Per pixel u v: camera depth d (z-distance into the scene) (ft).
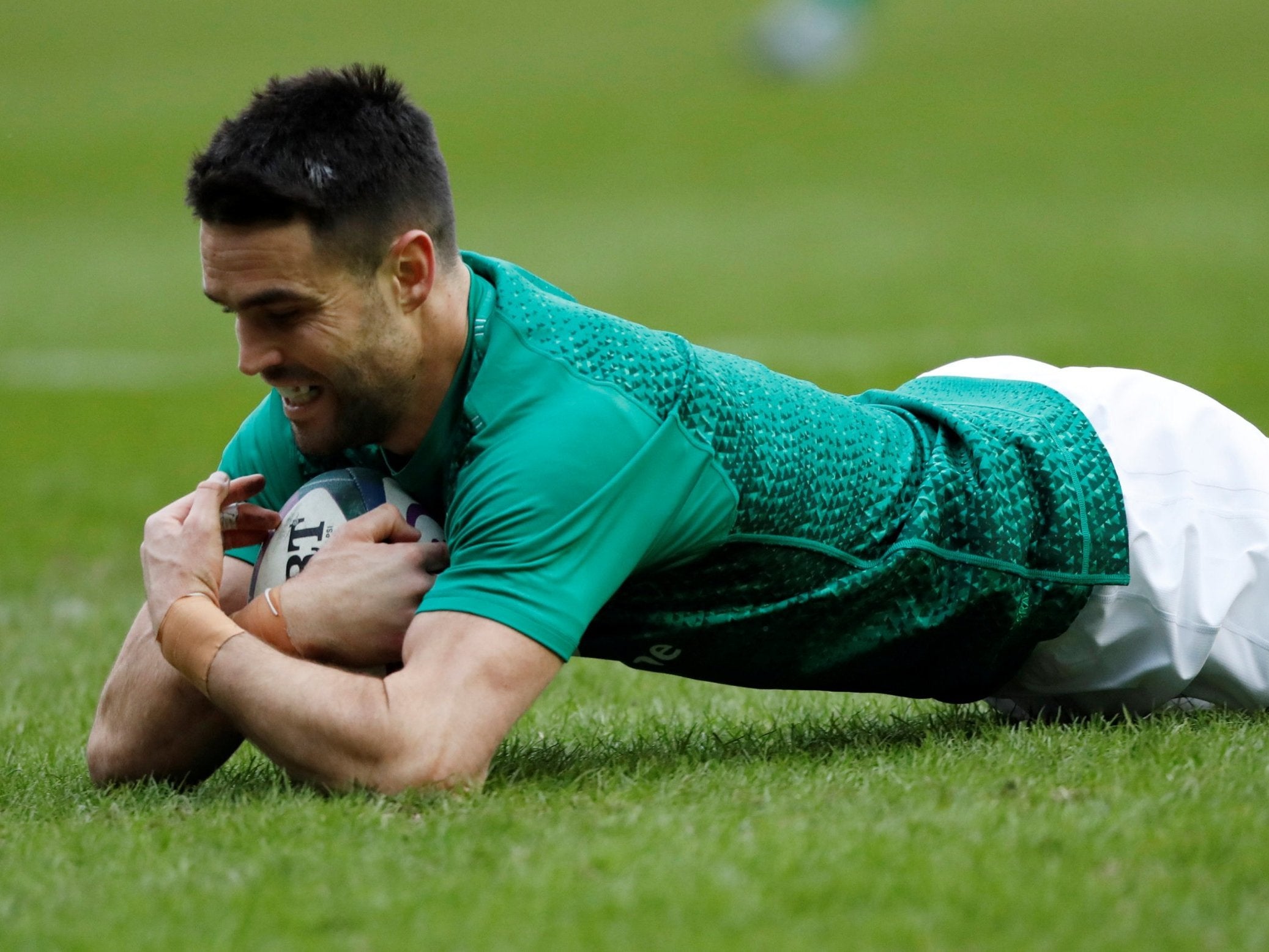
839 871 33.17
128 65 553.23
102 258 283.38
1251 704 49.16
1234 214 275.59
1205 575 47.32
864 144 379.96
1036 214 288.30
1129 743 44.45
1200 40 497.05
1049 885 32.42
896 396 48.57
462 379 40.88
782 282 238.68
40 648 77.15
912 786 40.24
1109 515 46.34
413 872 34.22
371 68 39.88
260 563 44.11
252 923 31.71
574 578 39.32
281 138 38.01
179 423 159.84
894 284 232.53
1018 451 46.11
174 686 44.04
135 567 102.53
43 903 33.58
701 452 40.91
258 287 38.34
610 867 33.81
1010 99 423.23
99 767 45.29
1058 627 46.34
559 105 454.81
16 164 388.57
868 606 44.42
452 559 40.22
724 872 33.17
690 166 362.74
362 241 38.58
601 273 250.78
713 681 46.14
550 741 51.67
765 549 42.68
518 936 30.53
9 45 598.75
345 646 41.47
